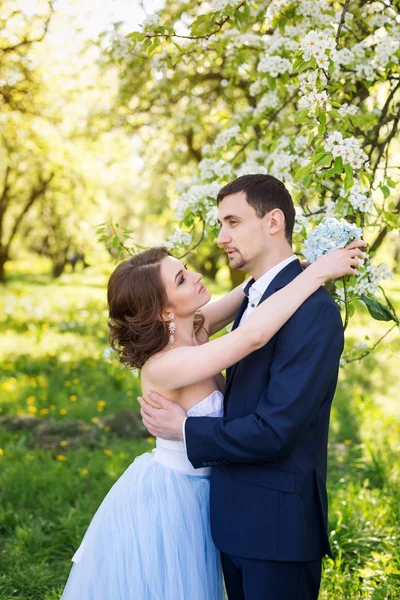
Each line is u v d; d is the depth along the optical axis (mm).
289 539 2115
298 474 2143
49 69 8781
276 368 2084
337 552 3539
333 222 2219
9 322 12758
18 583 3461
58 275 27109
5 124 9648
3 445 5605
